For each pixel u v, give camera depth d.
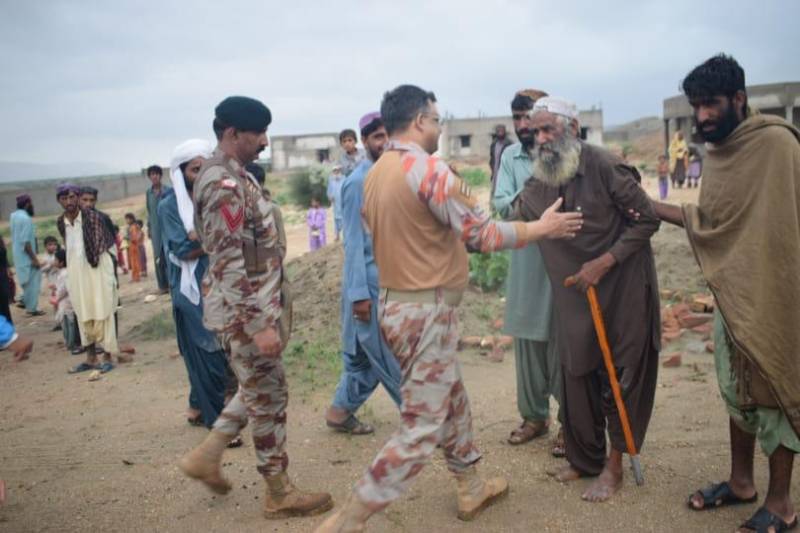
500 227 3.32
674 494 3.97
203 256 5.05
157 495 4.38
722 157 3.50
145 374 7.36
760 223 3.33
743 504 3.83
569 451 4.20
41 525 4.06
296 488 4.05
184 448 5.14
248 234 3.82
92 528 4.00
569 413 4.10
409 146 3.37
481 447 4.77
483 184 32.88
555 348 4.47
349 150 10.83
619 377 3.95
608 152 3.87
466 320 7.71
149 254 20.86
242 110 3.69
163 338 9.12
